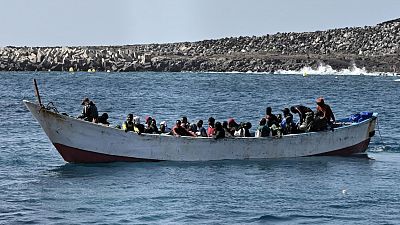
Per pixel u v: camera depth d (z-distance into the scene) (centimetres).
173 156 7188
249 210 5431
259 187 6194
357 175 6750
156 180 6431
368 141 8062
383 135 9888
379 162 7488
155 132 7400
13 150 8231
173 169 6906
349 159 7662
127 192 5975
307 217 5262
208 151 7238
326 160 7538
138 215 5284
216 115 13512
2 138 9306
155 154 7150
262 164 7225
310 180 6506
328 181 6462
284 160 7462
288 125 7650
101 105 15600
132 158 7125
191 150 7200
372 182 6431
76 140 7012
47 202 5638
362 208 5506
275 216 5281
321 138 7662
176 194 5909
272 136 7419
